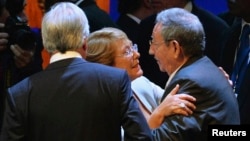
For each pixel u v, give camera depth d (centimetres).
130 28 1005
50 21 549
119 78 545
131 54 644
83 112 534
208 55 942
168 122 587
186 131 577
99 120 535
